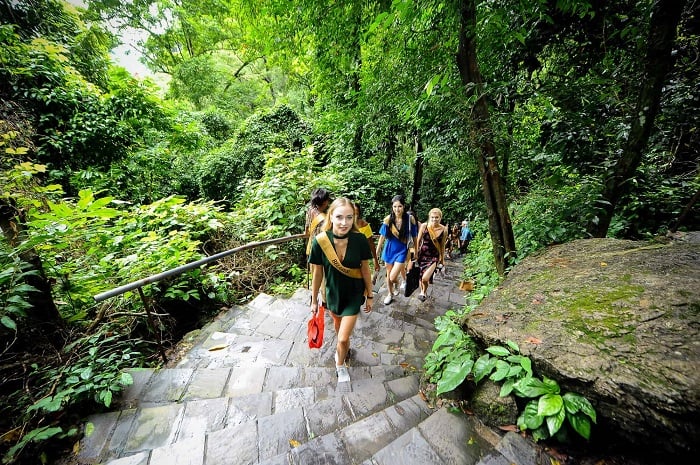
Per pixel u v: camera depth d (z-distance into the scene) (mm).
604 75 2977
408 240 3594
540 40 3113
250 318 2967
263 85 17594
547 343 1309
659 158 3736
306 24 6543
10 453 1285
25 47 4277
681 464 958
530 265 2320
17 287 1612
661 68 2258
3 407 1502
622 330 1248
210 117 12453
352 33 6258
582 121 2871
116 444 1434
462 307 3891
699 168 3385
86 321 2305
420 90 3189
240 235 4480
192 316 3162
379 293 4293
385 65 4320
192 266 2324
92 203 2537
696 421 882
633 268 1732
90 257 2775
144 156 5695
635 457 1064
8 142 2770
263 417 1558
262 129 9289
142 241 3131
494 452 1127
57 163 4500
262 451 1377
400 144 8688
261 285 4105
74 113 4527
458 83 2789
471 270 5461
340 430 1420
